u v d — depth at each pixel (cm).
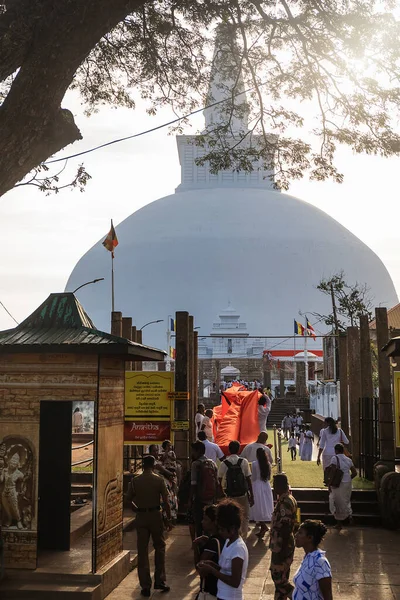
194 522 1334
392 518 1666
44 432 1316
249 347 9094
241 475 1388
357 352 2328
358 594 1160
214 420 2416
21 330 1179
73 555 1240
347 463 1683
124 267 12112
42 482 1312
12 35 1165
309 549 790
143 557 1153
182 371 1859
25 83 1164
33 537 1126
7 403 1143
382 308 1909
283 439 4000
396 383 1750
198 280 11650
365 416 2066
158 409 1798
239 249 11875
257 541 1562
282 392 6612
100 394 1146
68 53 1186
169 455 1650
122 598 1131
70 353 1124
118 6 1228
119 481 1244
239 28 1731
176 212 12750
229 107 2058
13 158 1187
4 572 1105
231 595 771
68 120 1238
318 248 12125
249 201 12825
